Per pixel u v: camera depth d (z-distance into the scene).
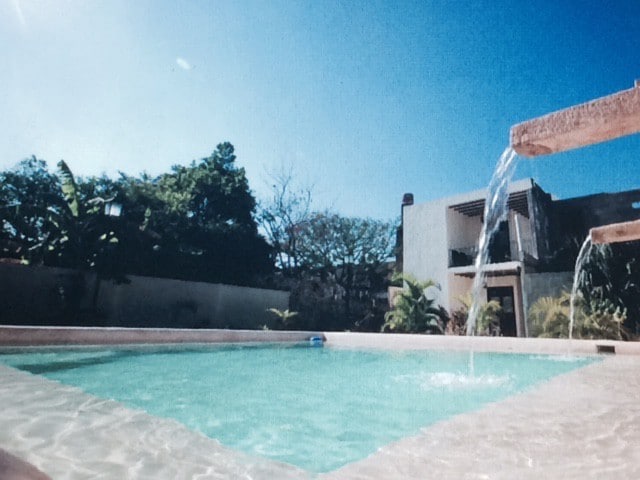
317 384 6.28
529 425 2.56
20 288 12.90
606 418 2.79
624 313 11.83
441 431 2.40
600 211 15.44
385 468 1.81
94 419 2.65
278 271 24.33
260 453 3.01
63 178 14.20
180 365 7.98
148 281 15.72
